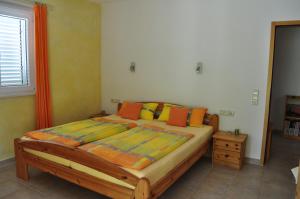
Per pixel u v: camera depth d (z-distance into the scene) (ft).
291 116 17.62
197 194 9.29
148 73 15.14
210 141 12.68
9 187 9.51
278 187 9.93
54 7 13.28
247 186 9.98
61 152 8.46
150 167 7.32
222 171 11.39
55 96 13.92
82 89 15.70
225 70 12.62
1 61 11.39
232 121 12.71
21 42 12.10
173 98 14.40
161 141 9.59
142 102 15.17
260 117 11.97
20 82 12.23
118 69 16.29
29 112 12.57
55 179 10.27
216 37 12.68
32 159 9.54
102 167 7.46
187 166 9.75
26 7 11.90
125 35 15.71
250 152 12.39
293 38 17.95
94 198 8.83
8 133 11.72
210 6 12.67
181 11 13.56
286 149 14.90
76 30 14.82
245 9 11.80
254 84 11.97
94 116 16.06
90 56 16.06
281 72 18.65
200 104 13.55
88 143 9.23
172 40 14.03
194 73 13.52
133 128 11.60
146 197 6.62
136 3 15.01
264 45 11.55
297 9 10.71
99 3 16.26
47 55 13.00
